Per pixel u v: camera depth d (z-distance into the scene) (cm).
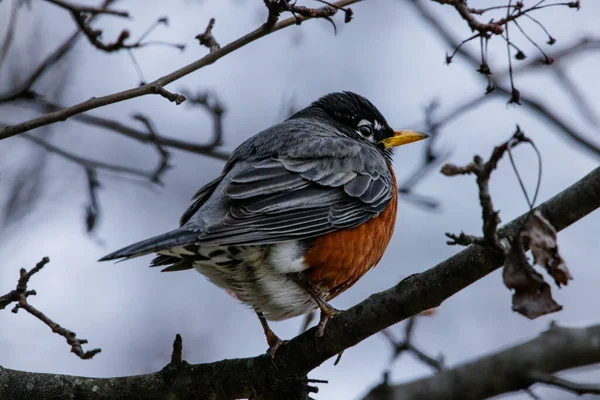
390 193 1153
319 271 1045
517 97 952
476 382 702
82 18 954
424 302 843
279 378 919
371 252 1117
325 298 1085
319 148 1129
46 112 1302
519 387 696
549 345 699
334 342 893
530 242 771
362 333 881
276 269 1020
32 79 1261
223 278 1034
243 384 925
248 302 1054
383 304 865
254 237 990
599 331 701
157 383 938
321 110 1312
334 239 1052
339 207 1081
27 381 918
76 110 847
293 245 1026
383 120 1323
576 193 809
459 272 821
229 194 1032
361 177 1123
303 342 911
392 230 1184
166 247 912
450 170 745
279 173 1081
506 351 707
